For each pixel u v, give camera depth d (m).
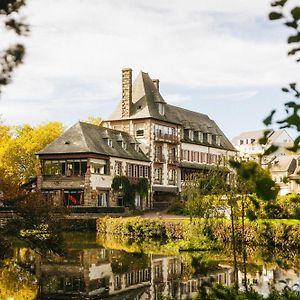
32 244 12.19
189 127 69.31
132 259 25.83
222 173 19.81
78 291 17.72
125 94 62.12
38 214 11.72
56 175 51.44
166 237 37.78
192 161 69.00
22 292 17.45
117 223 41.50
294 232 28.45
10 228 11.52
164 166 62.78
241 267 20.86
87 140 51.88
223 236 30.42
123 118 61.66
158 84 67.00
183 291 17.12
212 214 30.23
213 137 75.62
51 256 26.66
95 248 30.81
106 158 52.72
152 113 61.38
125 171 55.91
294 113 2.28
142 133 60.97
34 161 64.38
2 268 22.44
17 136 68.62
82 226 44.75
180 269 22.41
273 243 29.48
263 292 13.68
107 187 52.66
